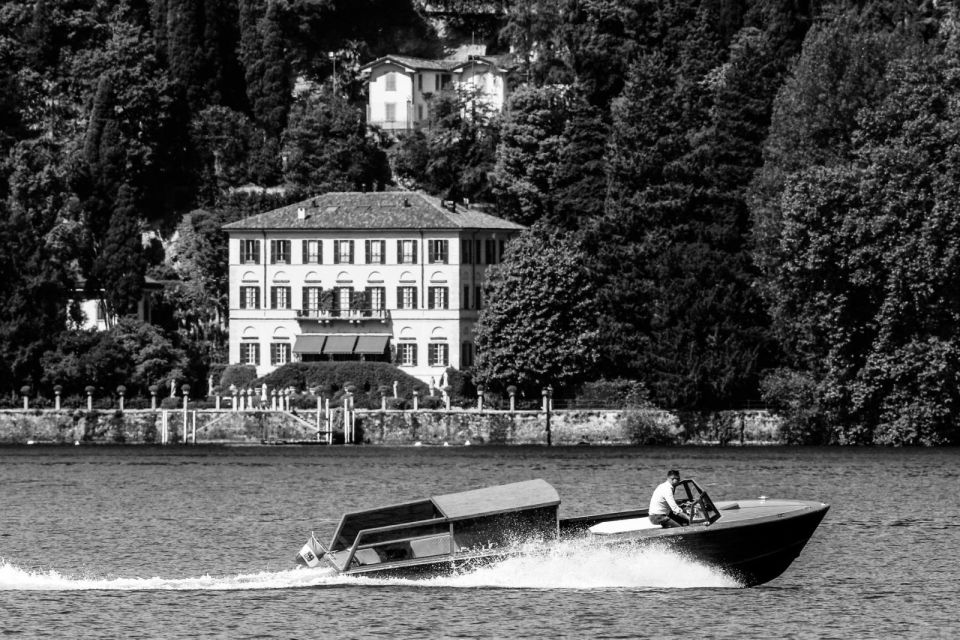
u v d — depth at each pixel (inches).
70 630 4205.2
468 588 4517.7
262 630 4183.1
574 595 4463.6
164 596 4549.7
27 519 6304.1
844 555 5216.5
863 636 4121.6
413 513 4579.2
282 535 5826.8
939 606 4439.0
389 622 4227.4
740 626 4183.1
